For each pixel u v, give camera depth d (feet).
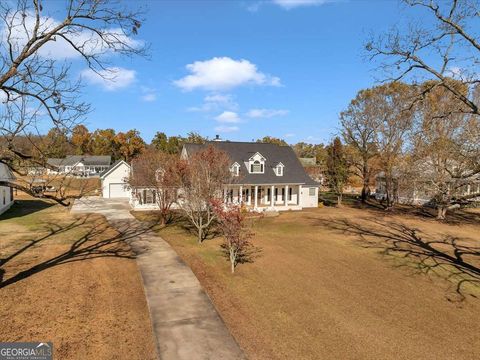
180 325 29.78
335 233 77.46
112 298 35.88
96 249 56.34
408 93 90.94
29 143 29.99
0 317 30.86
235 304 35.42
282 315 33.30
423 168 91.04
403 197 138.21
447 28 35.19
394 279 45.34
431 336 30.17
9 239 63.31
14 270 44.42
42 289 37.88
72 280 40.96
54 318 30.94
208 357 24.97
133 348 26.32
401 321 32.96
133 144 268.21
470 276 47.11
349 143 137.28
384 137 119.55
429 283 43.98
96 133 278.46
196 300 35.42
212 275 44.45
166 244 60.75
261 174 115.65
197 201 64.08
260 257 54.85
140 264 47.67
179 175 70.38
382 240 70.33
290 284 42.27
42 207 112.16
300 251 59.88
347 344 28.32
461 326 32.19
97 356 25.07
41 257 50.88
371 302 37.40
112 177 146.51
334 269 49.24
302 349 27.22
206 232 73.46
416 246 65.10
